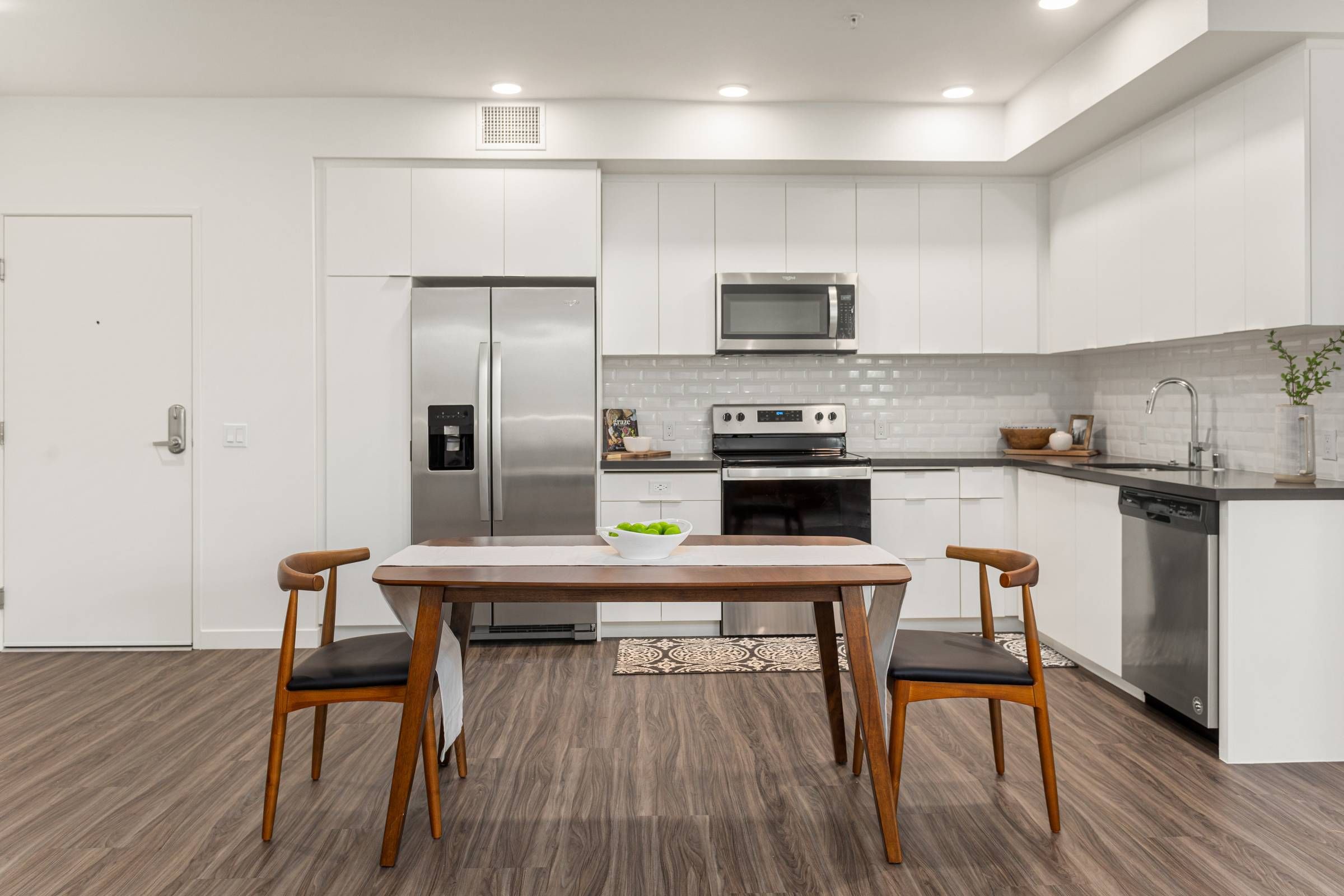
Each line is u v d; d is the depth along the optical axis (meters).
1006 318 4.75
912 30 3.48
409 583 2.23
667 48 3.66
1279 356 3.39
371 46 3.62
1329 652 2.84
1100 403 4.87
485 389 4.22
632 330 4.66
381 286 4.29
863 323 4.72
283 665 2.34
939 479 4.48
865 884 2.13
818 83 4.08
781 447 4.93
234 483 4.25
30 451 4.21
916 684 2.34
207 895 2.10
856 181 4.70
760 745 3.02
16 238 4.19
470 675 3.83
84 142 4.19
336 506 4.28
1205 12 2.79
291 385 4.25
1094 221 4.20
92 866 2.23
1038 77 4.00
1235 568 2.81
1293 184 2.88
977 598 4.48
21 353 4.20
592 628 4.35
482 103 4.27
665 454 4.73
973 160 4.41
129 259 4.21
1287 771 2.78
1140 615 3.28
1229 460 3.71
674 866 2.22
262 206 4.23
